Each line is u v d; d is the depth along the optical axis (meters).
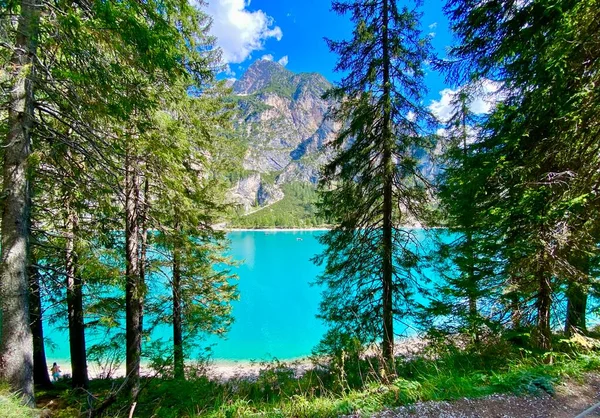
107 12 3.57
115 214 6.37
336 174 7.88
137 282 6.55
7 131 4.36
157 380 5.81
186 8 4.86
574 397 3.20
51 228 6.21
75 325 7.89
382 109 7.07
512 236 5.25
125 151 5.29
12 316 4.10
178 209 6.72
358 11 7.12
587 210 4.51
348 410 3.21
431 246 7.58
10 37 3.90
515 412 2.94
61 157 5.05
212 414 4.07
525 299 5.39
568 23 3.75
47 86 4.42
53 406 5.67
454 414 2.92
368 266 7.91
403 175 7.45
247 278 37.50
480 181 5.24
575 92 4.23
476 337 5.68
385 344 6.88
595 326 6.12
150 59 4.27
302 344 18.84
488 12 4.52
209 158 9.44
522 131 4.89
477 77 5.10
